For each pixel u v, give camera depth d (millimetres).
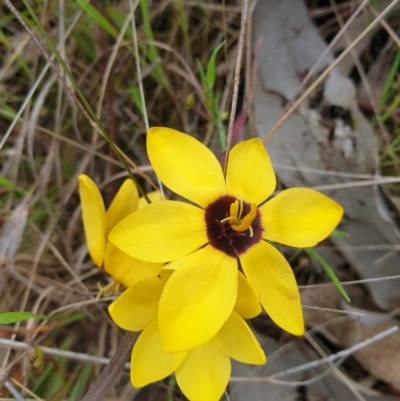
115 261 114
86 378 152
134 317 109
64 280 170
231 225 110
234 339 110
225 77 181
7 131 167
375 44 183
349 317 157
